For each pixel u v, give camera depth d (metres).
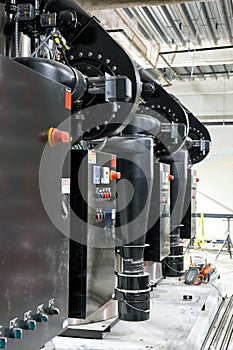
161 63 6.75
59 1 2.43
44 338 1.67
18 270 1.51
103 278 2.91
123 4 4.07
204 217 9.88
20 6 2.16
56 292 1.79
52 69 2.01
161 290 4.50
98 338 3.06
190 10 4.90
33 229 1.61
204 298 4.18
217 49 6.11
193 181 6.02
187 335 3.17
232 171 9.71
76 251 2.66
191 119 5.95
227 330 3.87
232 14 5.02
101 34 2.59
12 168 1.47
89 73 2.63
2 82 1.40
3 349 1.40
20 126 1.51
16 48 2.16
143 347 2.91
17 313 1.50
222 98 9.35
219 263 8.09
